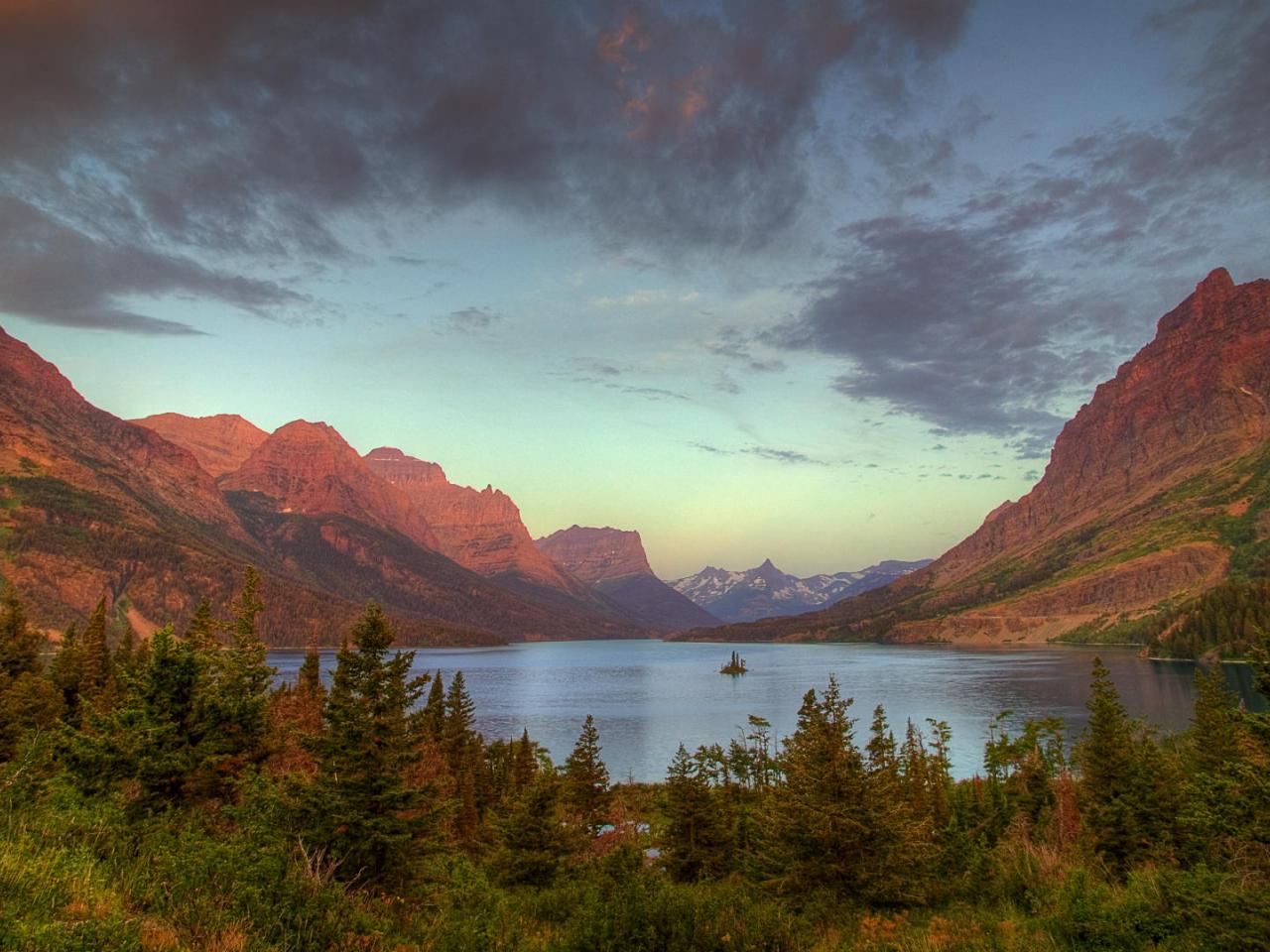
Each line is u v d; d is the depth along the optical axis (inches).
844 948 542.3
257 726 695.1
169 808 594.6
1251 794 482.6
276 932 382.6
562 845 1221.1
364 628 679.1
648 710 6274.6
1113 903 502.6
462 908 558.3
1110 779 1307.8
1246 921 413.1
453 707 2513.5
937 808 1754.4
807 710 1143.6
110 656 2081.7
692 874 1384.1
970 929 542.6
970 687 6692.9
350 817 586.6
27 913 311.3
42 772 598.2
